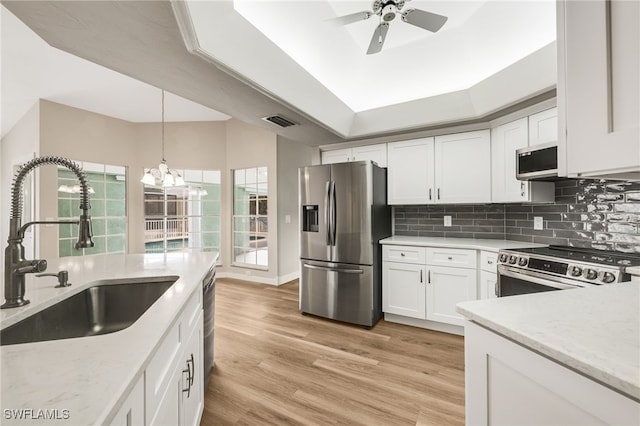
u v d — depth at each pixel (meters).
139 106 4.12
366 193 2.86
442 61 2.56
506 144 2.56
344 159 3.58
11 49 2.69
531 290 1.99
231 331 2.77
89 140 4.22
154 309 1.01
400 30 2.36
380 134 3.21
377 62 2.75
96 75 3.20
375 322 2.93
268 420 1.58
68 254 4.02
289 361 2.20
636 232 1.94
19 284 1.04
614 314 0.75
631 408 0.47
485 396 0.75
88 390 0.54
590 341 0.60
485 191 2.75
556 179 2.29
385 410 1.66
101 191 4.41
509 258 2.16
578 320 0.71
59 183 3.95
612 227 2.06
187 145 4.89
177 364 1.09
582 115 0.54
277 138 4.59
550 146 1.99
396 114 2.92
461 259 2.61
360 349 2.40
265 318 3.12
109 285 1.47
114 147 4.50
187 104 4.07
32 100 3.79
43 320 1.09
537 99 2.20
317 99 2.54
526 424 0.65
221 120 4.98
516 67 2.12
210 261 2.00
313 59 2.40
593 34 0.52
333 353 2.33
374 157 3.38
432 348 2.41
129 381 0.57
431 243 2.76
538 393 0.62
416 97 2.92
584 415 0.54
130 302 1.50
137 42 1.48
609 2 0.50
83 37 1.43
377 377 1.99
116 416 0.58
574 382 0.55
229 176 5.00
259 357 2.27
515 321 0.71
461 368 2.09
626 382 0.46
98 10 1.23
